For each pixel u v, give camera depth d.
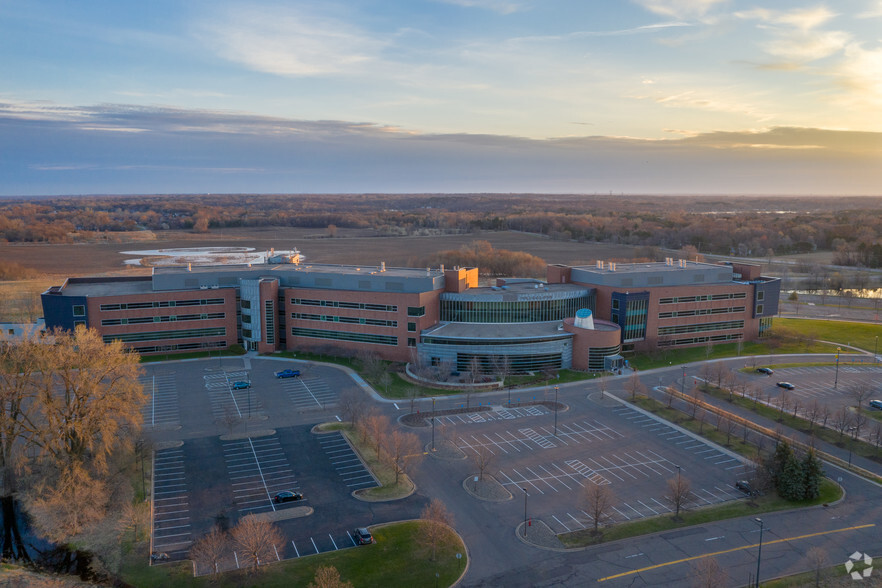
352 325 152.88
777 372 142.75
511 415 114.56
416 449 98.81
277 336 157.38
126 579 66.25
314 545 72.12
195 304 154.12
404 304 147.38
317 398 121.69
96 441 94.50
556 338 142.88
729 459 96.69
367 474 90.19
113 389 90.62
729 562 69.69
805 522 78.38
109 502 80.94
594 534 75.31
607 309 159.75
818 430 108.00
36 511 80.19
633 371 142.00
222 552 70.12
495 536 74.88
